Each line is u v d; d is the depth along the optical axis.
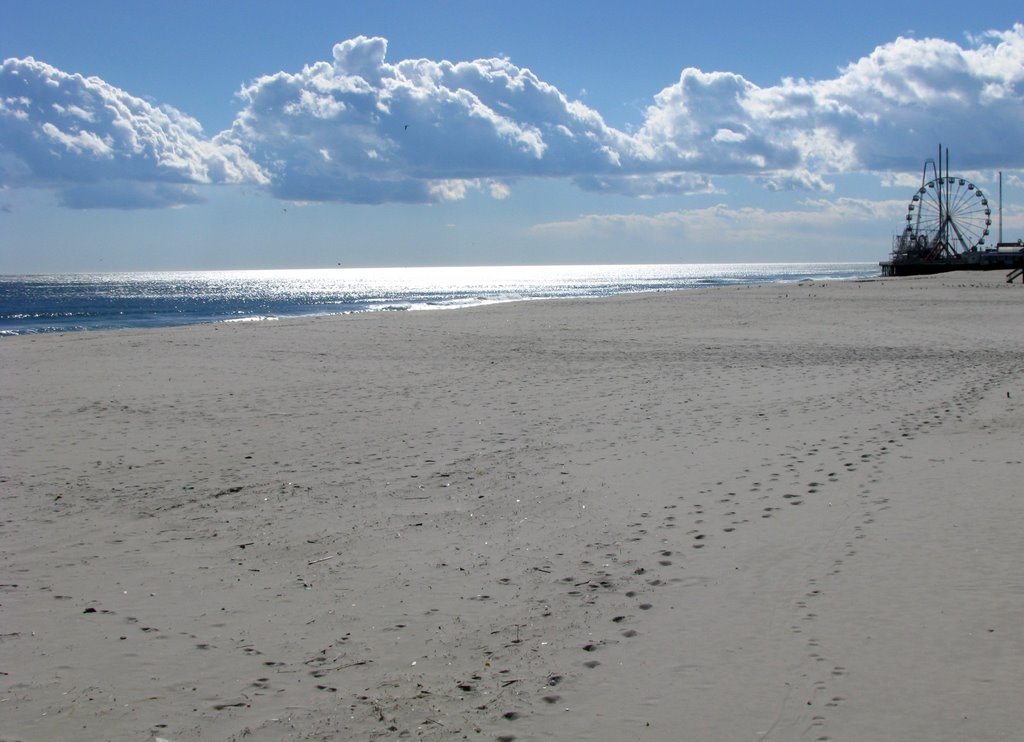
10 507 8.14
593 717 4.15
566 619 5.38
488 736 4.01
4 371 18.30
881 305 37.66
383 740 4.01
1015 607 5.09
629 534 7.02
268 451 10.55
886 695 4.16
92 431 11.84
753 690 4.31
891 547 6.28
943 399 12.78
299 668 4.80
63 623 5.45
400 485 8.86
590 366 18.64
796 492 7.91
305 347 23.38
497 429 11.70
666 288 96.06
